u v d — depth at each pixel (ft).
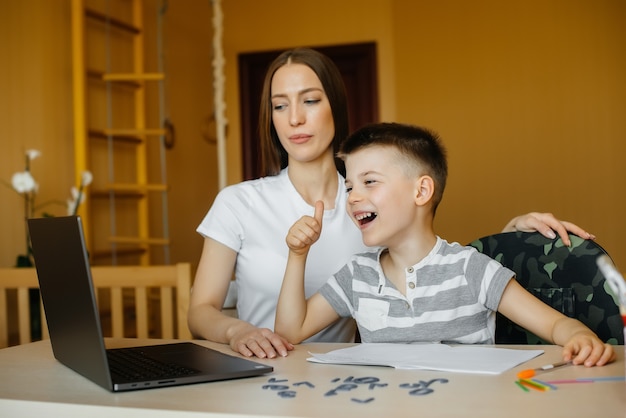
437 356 3.72
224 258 5.43
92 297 3.22
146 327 7.25
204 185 16.51
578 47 15.72
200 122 16.43
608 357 3.48
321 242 5.44
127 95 13.43
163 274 7.20
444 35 16.53
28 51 11.32
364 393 3.04
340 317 5.21
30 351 4.50
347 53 17.13
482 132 16.25
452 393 2.99
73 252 3.32
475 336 4.44
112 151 12.84
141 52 13.37
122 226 13.09
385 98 16.97
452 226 16.39
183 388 3.27
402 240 4.54
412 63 16.71
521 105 16.02
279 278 5.42
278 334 4.63
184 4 15.87
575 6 15.75
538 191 15.90
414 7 16.72
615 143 15.51
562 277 4.75
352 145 4.61
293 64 5.37
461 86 16.40
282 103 5.41
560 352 3.81
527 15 16.01
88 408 3.04
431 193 4.50
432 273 4.50
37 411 3.15
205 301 5.30
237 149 17.52
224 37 17.61
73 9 11.40
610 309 4.53
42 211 11.34
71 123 11.95
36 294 9.85
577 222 15.69
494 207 16.16
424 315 4.44
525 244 4.95
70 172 11.90
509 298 4.35
